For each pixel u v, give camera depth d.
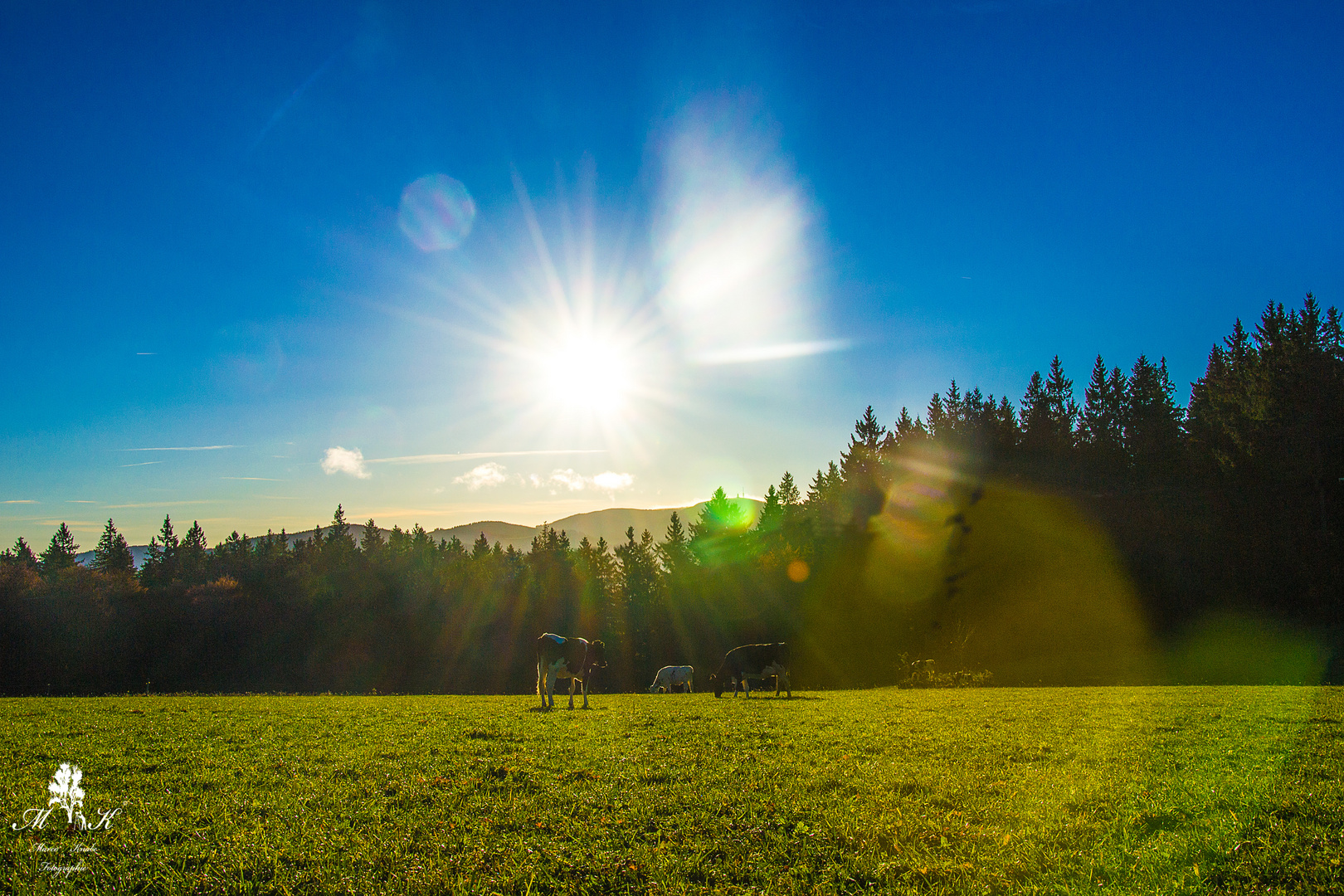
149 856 6.03
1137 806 7.19
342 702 22.59
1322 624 46.50
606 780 8.55
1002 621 50.41
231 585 101.69
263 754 10.69
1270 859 5.71
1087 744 10.76
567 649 19.94
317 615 95.94
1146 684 30.91
